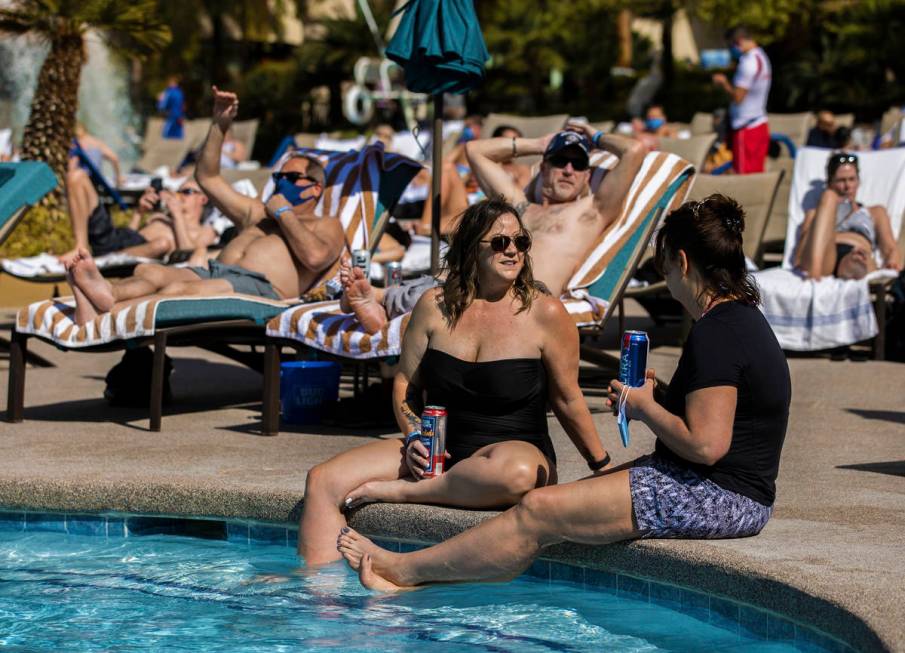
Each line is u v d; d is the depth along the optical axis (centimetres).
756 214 1013
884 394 751
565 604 400
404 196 1302
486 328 443
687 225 386
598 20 3388
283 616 392
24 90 2505
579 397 449
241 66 3631
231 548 479
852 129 1856
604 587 408
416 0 753
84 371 880
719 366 375
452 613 393
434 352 449
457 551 409
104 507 499
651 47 3578
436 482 439
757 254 1008
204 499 488
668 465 390
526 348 440
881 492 476
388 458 459
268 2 3534
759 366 379
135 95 3161
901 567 358
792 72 3000
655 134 1852
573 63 3431
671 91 3228
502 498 427
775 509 442
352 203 809
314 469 457
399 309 625
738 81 1331
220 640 368
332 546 453
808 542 389
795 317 889
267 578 435
